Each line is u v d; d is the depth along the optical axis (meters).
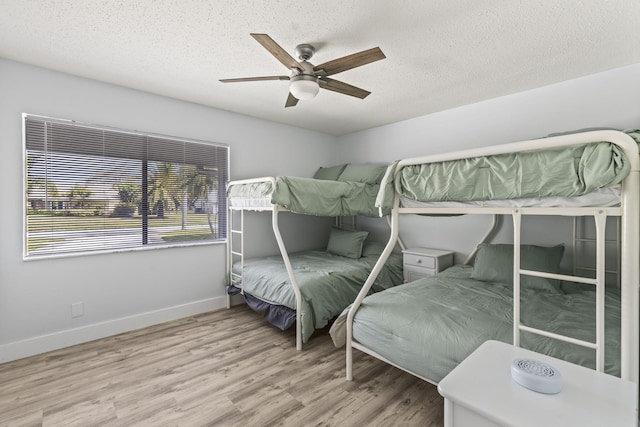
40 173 2.47
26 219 2.43
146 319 3.02
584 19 1.79
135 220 2.97
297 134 4.30
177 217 3.26
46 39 2.03
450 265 3.38
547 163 1.28
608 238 2.49
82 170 2.67
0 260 2.32
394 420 1.69
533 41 2.04
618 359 1.25
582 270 2.62
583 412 0.88
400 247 3.99
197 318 3.26
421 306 1.93
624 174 1.08
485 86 2.82
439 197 1.62
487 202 1.51
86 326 2.69
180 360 2.37
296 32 1.94
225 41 2.06
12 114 2.34
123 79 2.69
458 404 0.96
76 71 2.53
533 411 0.88
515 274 1.42
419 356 1.64
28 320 2.43
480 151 1.44
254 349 2.56
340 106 3.39
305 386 2.02
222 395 1.93
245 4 1.67
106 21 1.83
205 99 3.20
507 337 1.51
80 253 2.65
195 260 3.38
